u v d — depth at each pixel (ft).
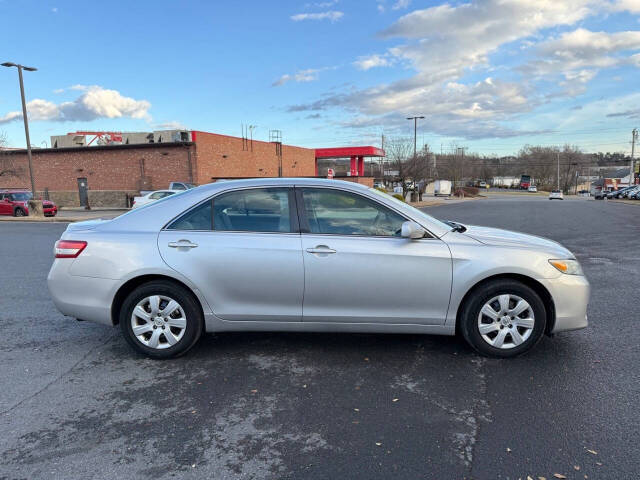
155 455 8.33
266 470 7.88
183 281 12.24
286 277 12.17
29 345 14.03
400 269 12.03
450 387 10.98
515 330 12.35
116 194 102.37
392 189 158.20
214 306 12.44
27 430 9.17
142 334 12.66
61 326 15.92
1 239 42.68
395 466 7.96
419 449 8.46
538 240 13.38
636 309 17.37
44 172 108.37
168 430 9.18
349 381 11.38
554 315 12.32
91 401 10.43
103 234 12.66
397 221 12.51
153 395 10.71
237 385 11.22
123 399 10.52
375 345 13.78
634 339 14.07
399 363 12.42
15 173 108.06
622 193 174.29
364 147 144.05
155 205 13.04
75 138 112.88
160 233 12.54
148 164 98.68
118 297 12.69
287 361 12.66
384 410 9.93
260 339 14.34
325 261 12.06
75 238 12.77
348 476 7.70
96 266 12.44
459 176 288.51
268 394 10.73
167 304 12.60
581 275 12.55
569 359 12.55
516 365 12.17
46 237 44.42
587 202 137.59
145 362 12.66
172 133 96.73
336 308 12.34
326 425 9.34
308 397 10.57
